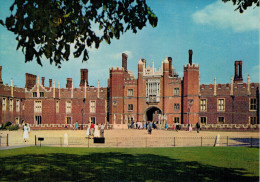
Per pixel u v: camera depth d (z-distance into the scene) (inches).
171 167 533.3
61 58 324.2
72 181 429.7
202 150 771.4
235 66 2091.5
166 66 2068.2
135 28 343.3
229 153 709.3
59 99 2332.7
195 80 1946.4
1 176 455.8
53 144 939.3
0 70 2079.2
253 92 1829.5
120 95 2130.9
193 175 469.1
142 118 2102.6
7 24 279.0
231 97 1888.5
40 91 2320.4
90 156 661.9
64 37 325.4
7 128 1908.2
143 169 514.0
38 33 285.1
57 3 318.3
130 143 978.1
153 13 328.5
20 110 2290.8
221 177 455.2
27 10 267.4
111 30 334.0
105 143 979.3
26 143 973.2
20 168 515.5
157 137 1206.9
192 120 1921.8
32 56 293.4
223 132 1593.3
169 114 2032.5
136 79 2143.2
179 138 1157.1
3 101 2090.3
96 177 452.8
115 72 2143.2
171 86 2046.0
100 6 324.5
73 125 2166.6
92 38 331.3
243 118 1844.2
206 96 1952.5
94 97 2253.9
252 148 812.0
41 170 500.7
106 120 2210.9
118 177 453.7
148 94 2101.4
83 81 2432.3
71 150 772.6
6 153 700.7
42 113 2293.3
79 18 315.0
